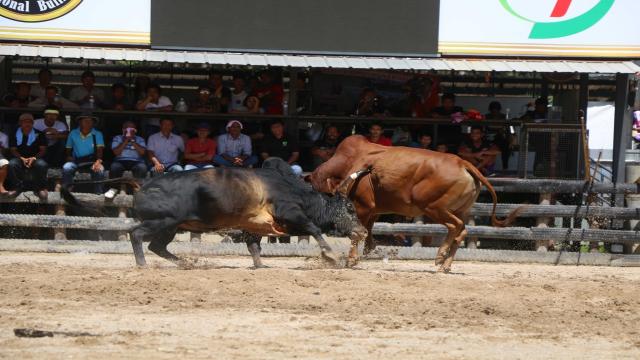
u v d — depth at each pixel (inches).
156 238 823.7
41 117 1076.5
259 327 583.8
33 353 489.7
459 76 1339.8
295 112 1088.2
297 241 1092.5
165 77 1284.4
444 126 1140.5
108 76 1286.9
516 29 1057.5
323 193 876.6
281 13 1031.6
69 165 989.2
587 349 554.9
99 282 717.9
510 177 1121.4
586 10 1061.1
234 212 810.8
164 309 634.2
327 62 1005.8
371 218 903.1
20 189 1000.2
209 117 1068.5
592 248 1076.5
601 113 1619.1
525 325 621.6
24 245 995.3
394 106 1159.6
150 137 1026.1
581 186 1043.3
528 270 965.2
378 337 565.9
